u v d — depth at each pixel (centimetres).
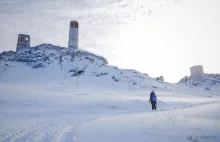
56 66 11006
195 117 973
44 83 7269
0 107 2014
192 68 18375
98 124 852
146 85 10306
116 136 588
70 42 13150
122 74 11581
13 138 662
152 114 1211
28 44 14250
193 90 12400
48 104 2345
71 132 704
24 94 3428
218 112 1150
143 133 616
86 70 10725
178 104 2495
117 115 1273
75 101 2678
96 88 7462
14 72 9906
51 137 648
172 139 522
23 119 1176
